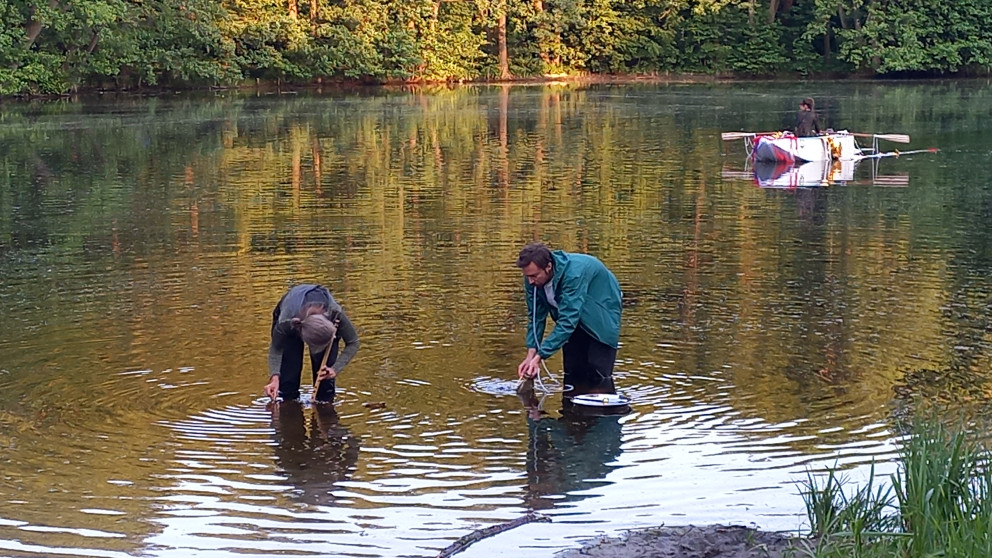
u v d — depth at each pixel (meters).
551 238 13.11
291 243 12.79
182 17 41.50
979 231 13.52
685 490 5.98
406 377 7.83
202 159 21.36
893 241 12.88
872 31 48.50
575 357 7.87
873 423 6.93
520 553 5.23
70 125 28.19
